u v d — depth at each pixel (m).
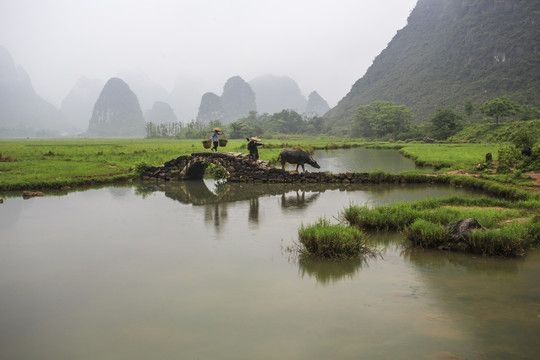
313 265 6.65
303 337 4.21
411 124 92.50
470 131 63.19
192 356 3.90
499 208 10.27
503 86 106.06
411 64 165.62
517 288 5.48
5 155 31.94
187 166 19.34
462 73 129.12
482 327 4.32
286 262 6.82
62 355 4.01
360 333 4.27
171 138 121.50
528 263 6.56
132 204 12.83
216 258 7.07
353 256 6.97
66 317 4.85
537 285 5.57
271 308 4.98
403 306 4.95
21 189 15.80
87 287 5.79
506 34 121.00
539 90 95.94
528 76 104.62
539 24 115.19
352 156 38.03
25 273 6.43
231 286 5.74
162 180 19.39
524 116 67.88
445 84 129.75
